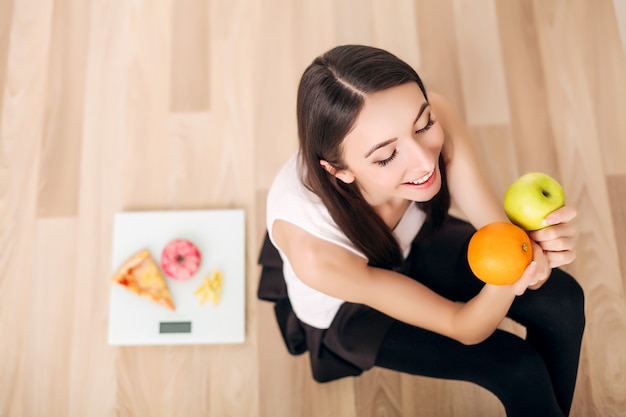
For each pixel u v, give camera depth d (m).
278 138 1.62
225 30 1.72
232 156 1.61
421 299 0.95
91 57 1.71
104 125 1.65
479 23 1.68
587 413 1.35
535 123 1.59
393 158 0.78
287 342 1.34
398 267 1.07
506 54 1.65
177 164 1.61
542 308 1.05
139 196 1.59
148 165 1.61
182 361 1.46
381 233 0.94
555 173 1.54
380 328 1.09
